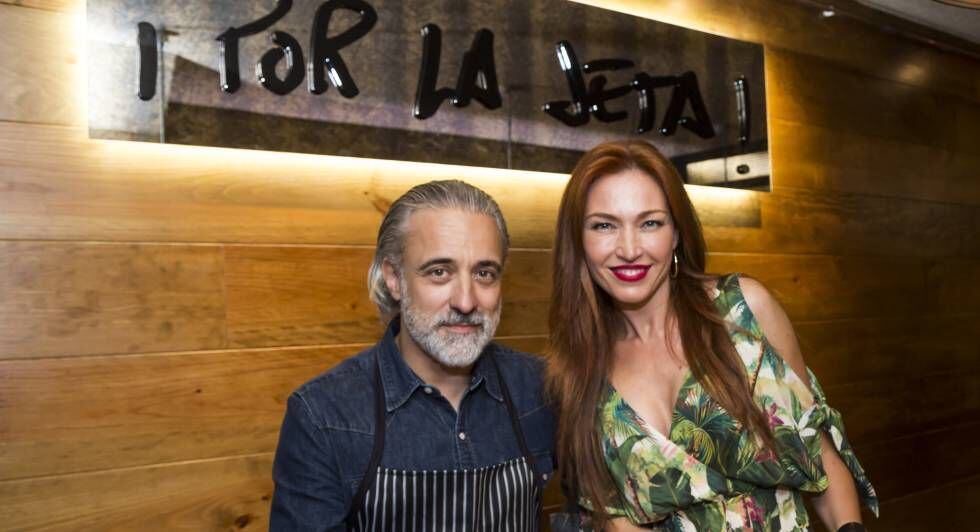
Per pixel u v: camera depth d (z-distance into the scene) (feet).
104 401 6.48
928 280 13.26
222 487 6.95
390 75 7.81
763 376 5.66
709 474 5.54
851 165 12.19
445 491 4.94
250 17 7.10
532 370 5.90
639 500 5.66
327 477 4.78
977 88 14.33
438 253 4.76
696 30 10.13
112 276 6.56
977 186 14.28
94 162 6.53
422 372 5.06
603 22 9.31
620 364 5.98
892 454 12.46
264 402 7.18
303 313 7.42
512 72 8.59
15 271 6.21
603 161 5.66
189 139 6.79
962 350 13.73
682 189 5.76
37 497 6.21
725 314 5.82
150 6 6.65
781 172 11.23
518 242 8.84
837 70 12.06
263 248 7.25
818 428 5.73
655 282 5.67
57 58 6.43
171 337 6.78
